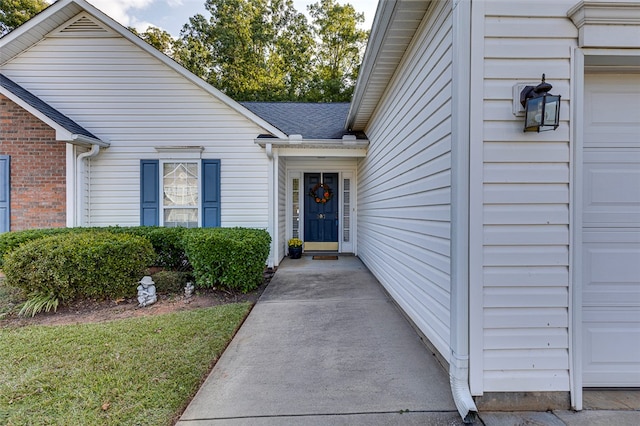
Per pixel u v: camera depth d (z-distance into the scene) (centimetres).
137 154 642
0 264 504
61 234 483
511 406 199
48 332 313
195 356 264
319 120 809
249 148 657
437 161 264
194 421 189
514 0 199
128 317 368
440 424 188
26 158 590
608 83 215
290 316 374
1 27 1275
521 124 201
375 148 582
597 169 215
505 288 201
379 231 542
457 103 204
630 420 189
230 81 1850
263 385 228
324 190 872
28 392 211
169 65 633
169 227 605
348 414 196
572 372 200
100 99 634
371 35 338
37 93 624
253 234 526
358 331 329
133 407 198
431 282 280
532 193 201
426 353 279
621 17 193
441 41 253
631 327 216
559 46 200
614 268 216
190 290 459
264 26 1994
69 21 622
